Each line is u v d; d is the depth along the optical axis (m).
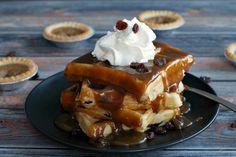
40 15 0.81
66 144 0.45
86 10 0.82
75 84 0.51
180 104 0.48
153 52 0.50
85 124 0.47
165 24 0.71
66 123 0.48
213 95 0.51
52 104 0.51
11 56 0.66
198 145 0.47
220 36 0.72
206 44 0.69
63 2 0.87
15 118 0.52
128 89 0.46
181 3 0.85
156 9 0.82
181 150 0.46
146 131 0.47
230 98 0.55
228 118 0.51
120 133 0.47
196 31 0.73
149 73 0.47
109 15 0.80
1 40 0.71
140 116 0.46
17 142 0.48
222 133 0.49
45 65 0.64
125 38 0.49
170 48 0.53
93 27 0.75
